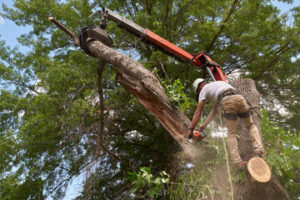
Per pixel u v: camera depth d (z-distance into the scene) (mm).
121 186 7020
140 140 8727
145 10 9180
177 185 3787
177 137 3555
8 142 6844
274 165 3084
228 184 3057
